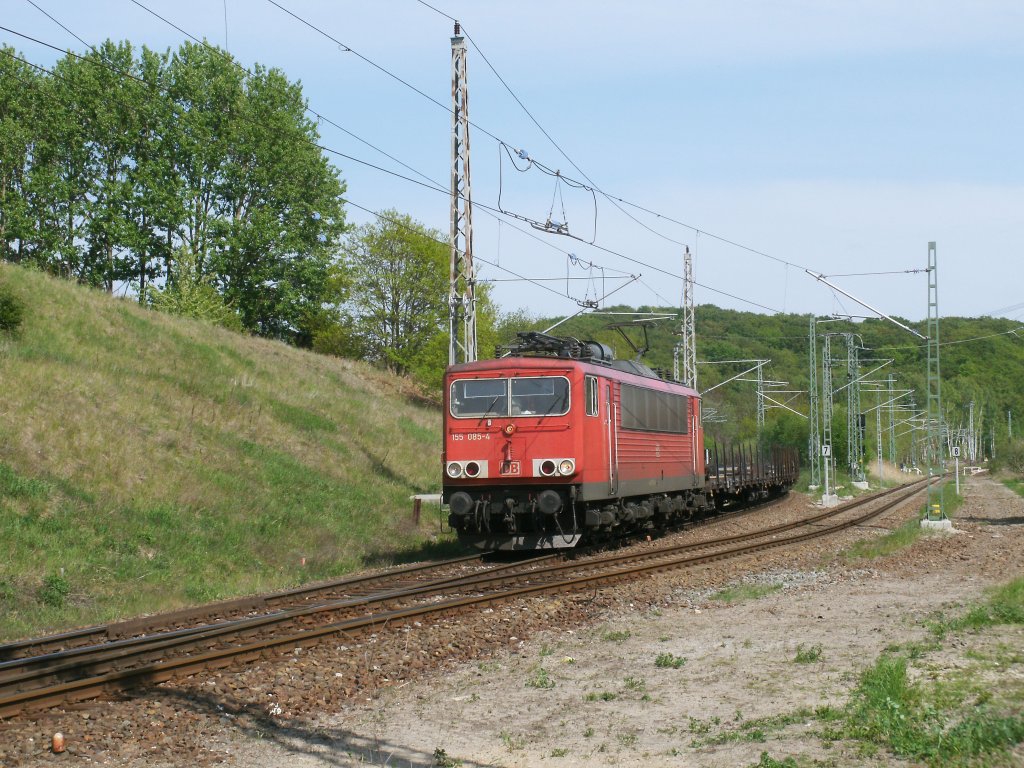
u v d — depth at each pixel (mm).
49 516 16859
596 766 6863
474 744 7500
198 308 40062
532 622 12773
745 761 6676
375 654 10570
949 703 7770
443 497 20016
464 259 23781
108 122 45625
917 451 107688
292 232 47531
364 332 49281
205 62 47469
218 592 16172
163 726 7859
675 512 27828
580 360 20344
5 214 45375
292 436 27188
